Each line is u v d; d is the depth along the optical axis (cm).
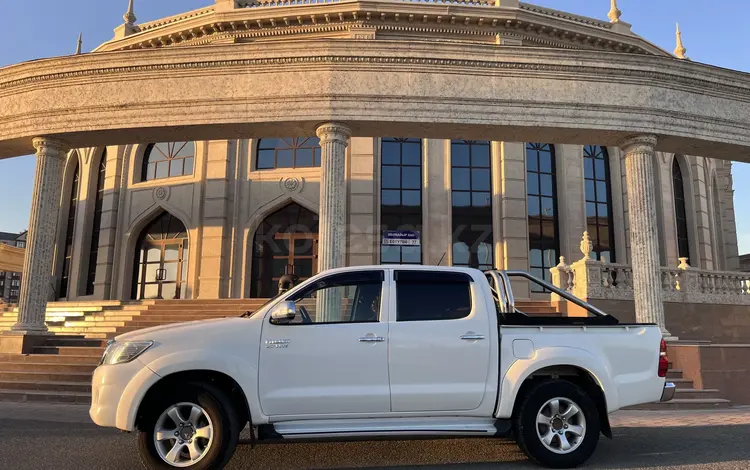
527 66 1221
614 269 1395
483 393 524
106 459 575
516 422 534
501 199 1966
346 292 546
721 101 1295
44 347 1223
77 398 1022
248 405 496
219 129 1241
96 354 1220
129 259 2086
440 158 1981
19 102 1280
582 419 534
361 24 1958
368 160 1942
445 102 1203
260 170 2019
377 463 554
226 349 503
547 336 548
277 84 1206
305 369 509
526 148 2042
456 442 648
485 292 554
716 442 664
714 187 2731
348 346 517
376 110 1193
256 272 1975
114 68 1233
